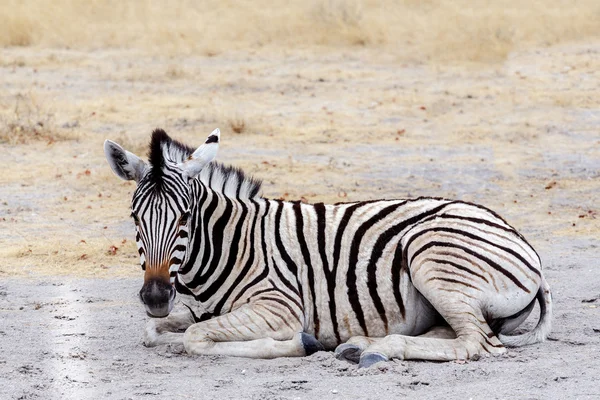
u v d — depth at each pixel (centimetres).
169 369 720
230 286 766
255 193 816
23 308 948
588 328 834
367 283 764
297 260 772
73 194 1509
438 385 666
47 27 3262
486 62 2845
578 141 1920
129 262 1155
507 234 775
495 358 730
